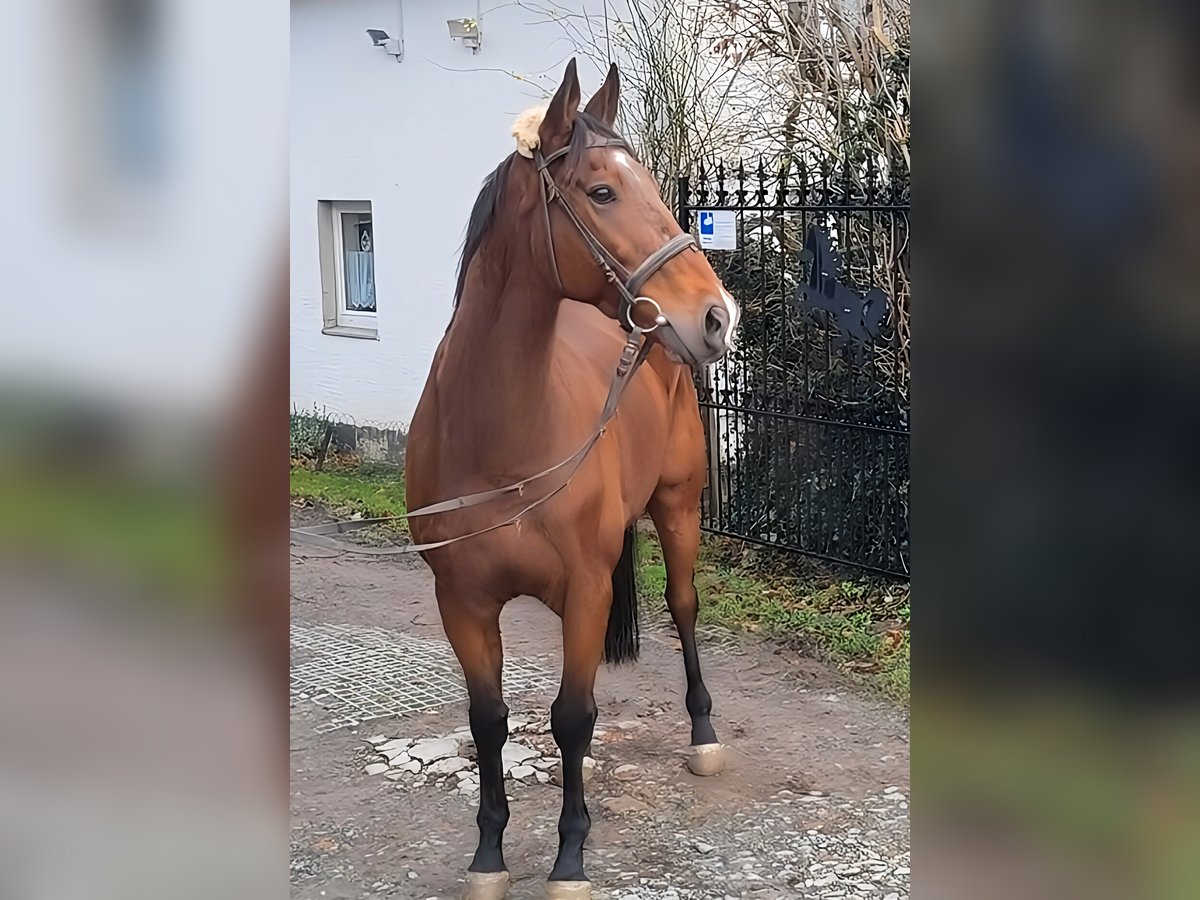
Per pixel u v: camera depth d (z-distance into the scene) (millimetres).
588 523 2777
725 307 2496
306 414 8609
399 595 5957
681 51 6051
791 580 5555
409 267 7633
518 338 2629
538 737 4102
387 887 3092
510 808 3545
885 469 5141
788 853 3215
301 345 8578
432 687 4648
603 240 2512
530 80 6516
